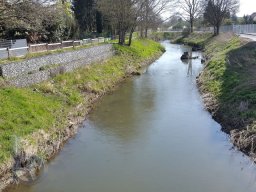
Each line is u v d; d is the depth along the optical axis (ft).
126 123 60.64
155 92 83.92
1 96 52.80
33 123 49.80
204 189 38.70
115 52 130.62
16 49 73.26
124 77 104.73
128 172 42.78
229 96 65.31
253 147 46.24
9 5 67.31
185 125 59.26
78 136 54.60
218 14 235.20
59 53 83.15
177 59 156.87
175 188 38.96
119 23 148.66
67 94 68.74
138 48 157.17
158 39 298.97
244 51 106.11
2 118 47.73
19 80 62.08
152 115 65.05
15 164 41.34
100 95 79.10
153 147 50.21
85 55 99.86
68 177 41.57
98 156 47.34
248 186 39.29
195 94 81.15
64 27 125.49
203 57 154.71
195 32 291.99
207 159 46.06
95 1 180.45
